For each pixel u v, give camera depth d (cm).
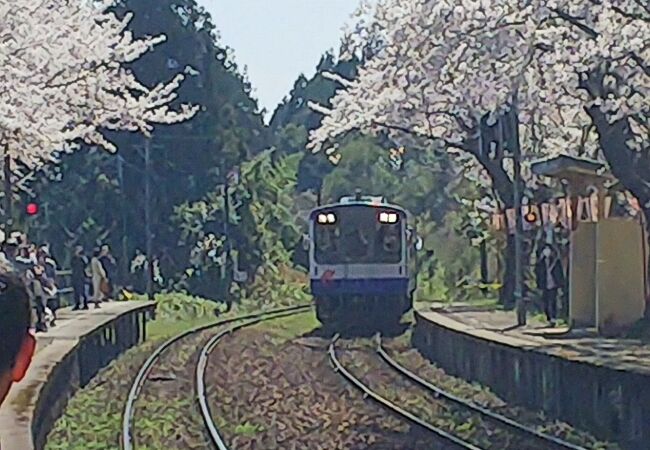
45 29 5484
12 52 5075
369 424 4103
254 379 5516
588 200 5228
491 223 8644
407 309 8288
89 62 5956
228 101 13888
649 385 3275
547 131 7444
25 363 696
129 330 7312
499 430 3822
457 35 4706
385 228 8281
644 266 4931
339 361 6269
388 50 5956
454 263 11850
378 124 7762
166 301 10325
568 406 3891
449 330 5738
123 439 3612
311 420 4238
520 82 4941
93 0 6581
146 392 5053
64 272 9019
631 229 5006
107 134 11850
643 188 4847
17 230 7631
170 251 12094
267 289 12850
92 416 4269
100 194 11456
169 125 12450
